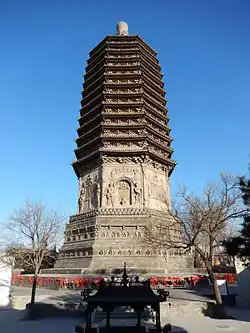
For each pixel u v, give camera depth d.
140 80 52.28
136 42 56.31
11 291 32.31
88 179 48.22
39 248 27.89
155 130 49.81
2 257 33.84
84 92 56.44
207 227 24.62
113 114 48.34
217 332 17.02
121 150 45.75
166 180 49.72
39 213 72.06
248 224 22.09
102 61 55.25
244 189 23.08
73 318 21.61
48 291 31.72
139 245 38.75
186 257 42.59
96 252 38.78
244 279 28.64
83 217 44.69
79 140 52.38
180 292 29.16
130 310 20.72
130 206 43.34
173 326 18.30
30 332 17.62
